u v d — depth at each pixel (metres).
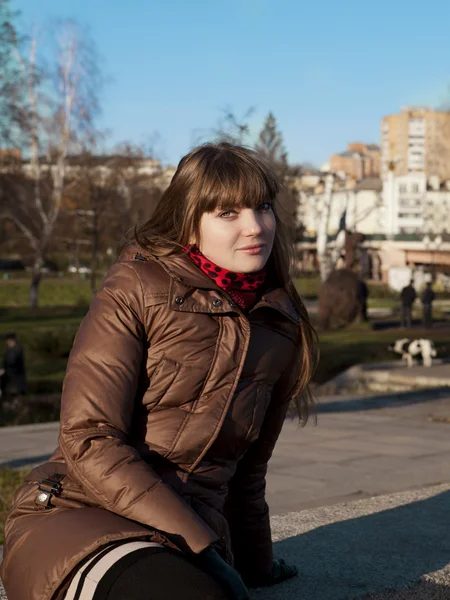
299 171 45.16
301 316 2.43
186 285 2.20
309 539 3.27
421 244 85.38
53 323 35.69
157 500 1.98
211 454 2.24
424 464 7.58
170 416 2.19
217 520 2.22
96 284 58.22
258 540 2.62
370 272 95.00
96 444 2.04
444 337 28.05
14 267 85.81
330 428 9.71
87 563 1.91
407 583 2.73
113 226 51.91
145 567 1.86
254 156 2.29
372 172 182.62
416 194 99.81
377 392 14.24
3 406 14.66
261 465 2.56
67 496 2.14
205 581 1.87
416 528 3.44
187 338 2.18
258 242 2.24
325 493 6.40
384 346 23.70
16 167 44.59
